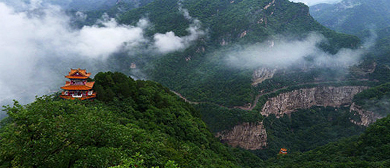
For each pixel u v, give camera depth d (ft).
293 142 469.57
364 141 288.51
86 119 117.80
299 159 322.34
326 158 291.17
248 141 421.59
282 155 364.79
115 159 105.09
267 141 434.71
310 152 337.72
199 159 190.39
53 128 104.17
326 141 425.28
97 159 100.17
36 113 107.14
